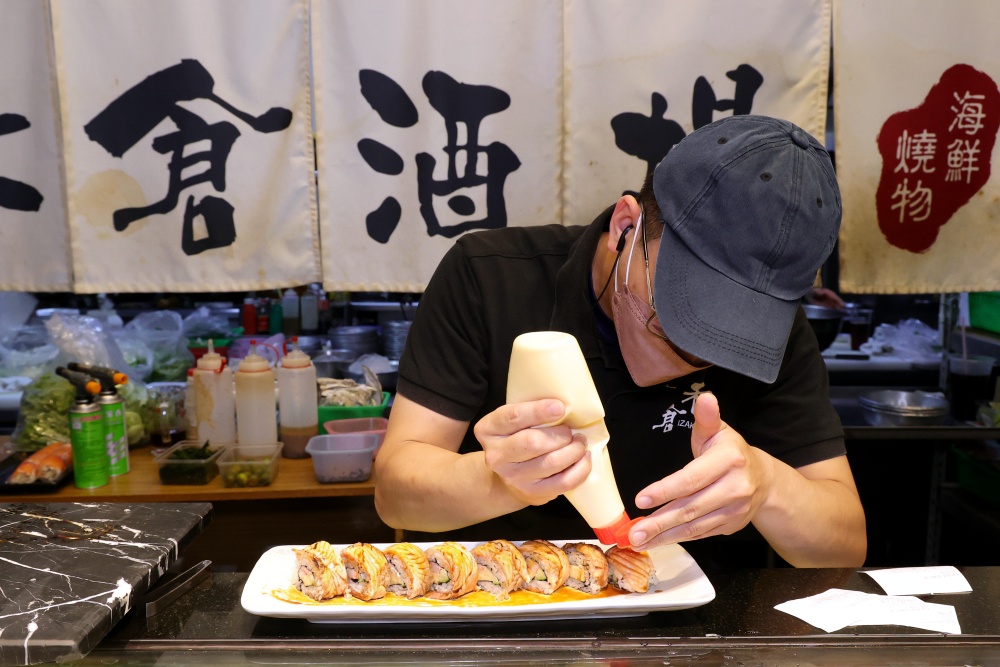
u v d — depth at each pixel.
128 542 1.31
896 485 3.99
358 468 2.84
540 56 3.21
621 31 3.21
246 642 1.15
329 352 4.07
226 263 3.24
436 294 1.79
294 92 3.18
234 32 3.12
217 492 2.76
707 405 1.26
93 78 3.09
